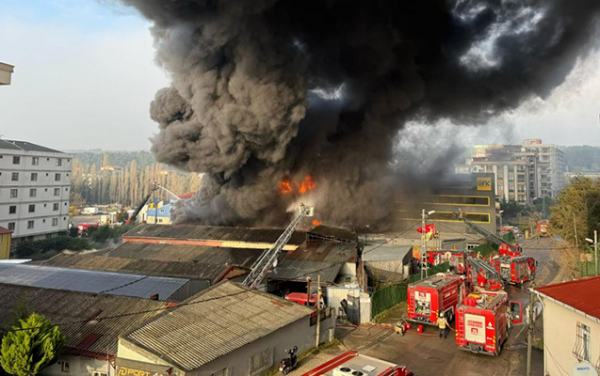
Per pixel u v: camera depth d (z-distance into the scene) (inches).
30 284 901.8
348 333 867.4
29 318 567.5
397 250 1400.1
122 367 520.7
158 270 1107.3
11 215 2027.6
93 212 3946.9
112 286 888.3
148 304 718.5
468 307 756.6
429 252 1483.8
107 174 5536.4
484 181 2191.2
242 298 737.0
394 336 850.1
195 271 1085.8
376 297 985.5
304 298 944.9
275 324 669.3
